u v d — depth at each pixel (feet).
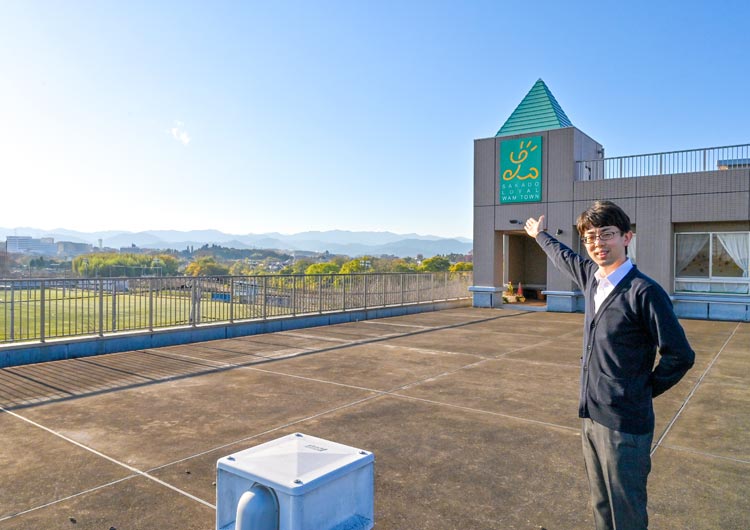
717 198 53.72
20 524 11.27
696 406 21.53
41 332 28.73
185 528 11.18
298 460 7.38
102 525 11.27
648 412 7.75
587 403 8.20
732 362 31.32
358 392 23.08
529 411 20.35
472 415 19.77
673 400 22.49
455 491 13.21
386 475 14.15
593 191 60.44
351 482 7.32
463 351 34.04
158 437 16.97
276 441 8.40
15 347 27.61
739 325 50.55
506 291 74.18
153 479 13.69
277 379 25.45
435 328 46.06
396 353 33.04
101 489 13.08
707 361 31.63
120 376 25.64
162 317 35.42
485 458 15.44
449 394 22.86
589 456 8.48
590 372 8.24
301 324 45.37
